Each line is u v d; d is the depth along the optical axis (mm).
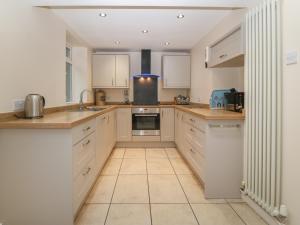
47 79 2814
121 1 2430
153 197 2475
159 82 5688
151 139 5016
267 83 1892
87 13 3078
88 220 2018
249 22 2156
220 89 3611
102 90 5594
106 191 2625
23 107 2256
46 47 2791
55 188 1834
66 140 1820
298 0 1619
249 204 2279
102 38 4391
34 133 1814
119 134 4984
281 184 1812
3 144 1815
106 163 3719
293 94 1675
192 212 2160
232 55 2461
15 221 1853
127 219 2035
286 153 1755
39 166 1827
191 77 5316
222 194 2439
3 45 1954
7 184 1832
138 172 3293
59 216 1848
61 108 3246
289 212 1731
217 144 2402
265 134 1935
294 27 1656
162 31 3918
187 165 3605
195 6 2475
